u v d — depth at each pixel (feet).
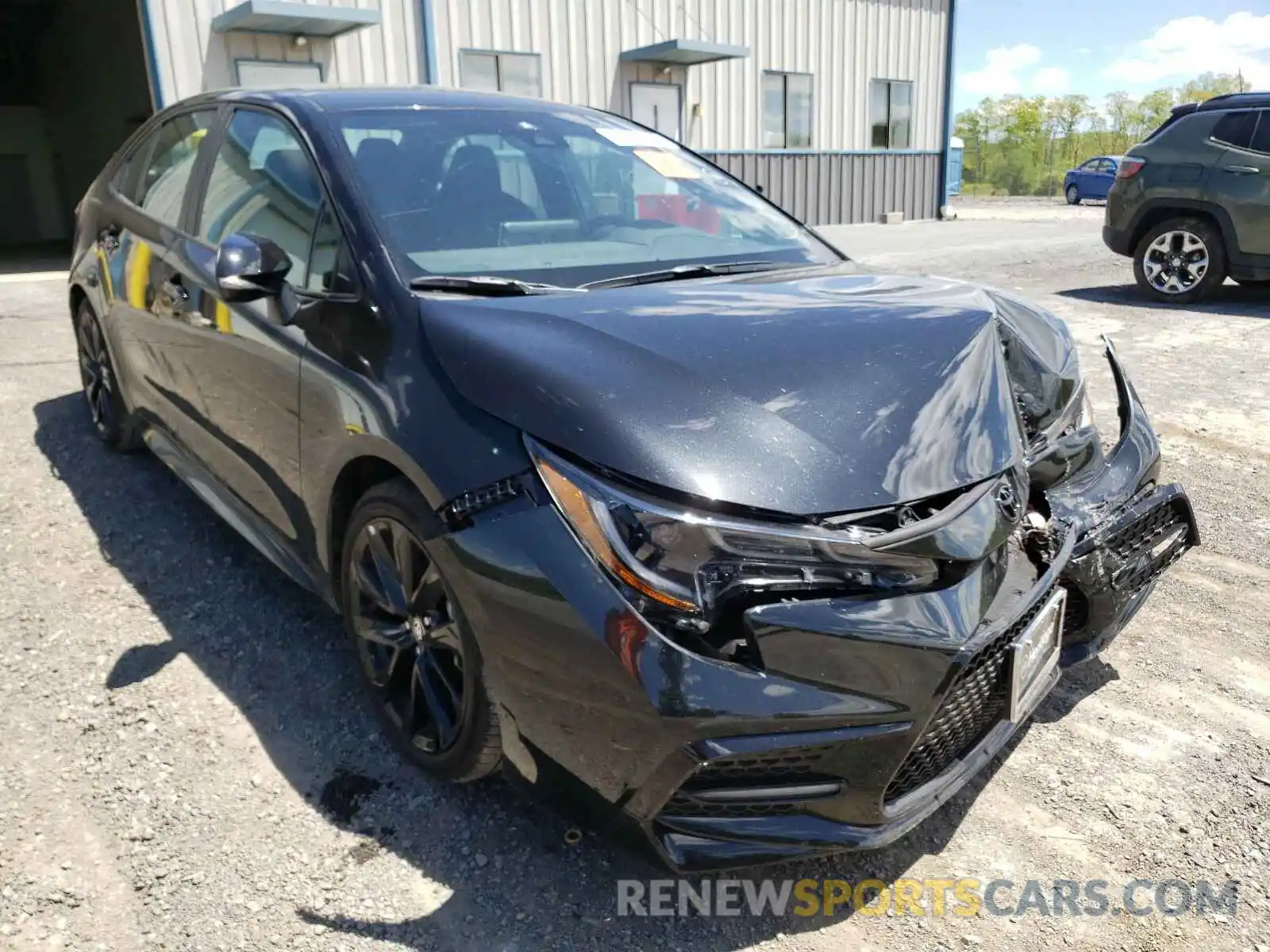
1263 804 7.86
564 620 6.04
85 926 6.45
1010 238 50.29
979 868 7.22
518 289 8.00
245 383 9.32
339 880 6.89
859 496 6.15
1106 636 8.49
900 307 8.02
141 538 11.87
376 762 8.11
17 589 10.62
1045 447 8.05
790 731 5.87
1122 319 25.93
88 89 65.00
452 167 9.36
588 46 54.39
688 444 6.15
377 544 7.75
